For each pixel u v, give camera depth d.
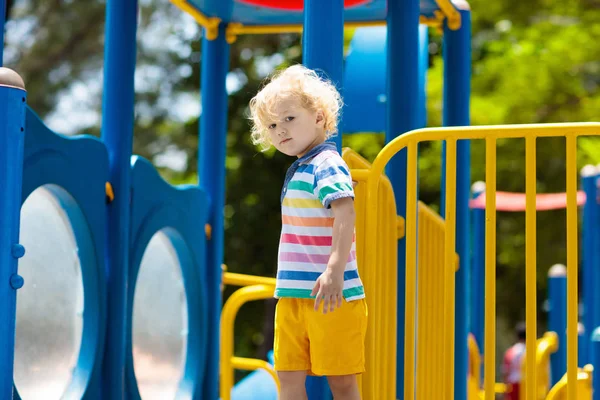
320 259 3.13
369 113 7.16
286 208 3.21
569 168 3.35
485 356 3.39
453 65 6.08
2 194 2.94
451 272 3.49
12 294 2.96
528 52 14.65
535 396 3.32
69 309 4.07
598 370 4.45
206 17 6.16
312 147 3.26
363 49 7.30
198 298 5.50
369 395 3.54
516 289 17.09
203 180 6.05
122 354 4.37
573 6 15.10
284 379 3.22
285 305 3.21
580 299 15.91
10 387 2.94
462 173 5.83
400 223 4.73
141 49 19.61
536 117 14.73
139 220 4.74
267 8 6.02
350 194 3.00
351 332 3.13
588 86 15.84
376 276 3.86
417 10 4.91
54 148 3.88
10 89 2.97
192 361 5.41
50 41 19.44
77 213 4.10
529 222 3.37
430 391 5.34
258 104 3.25
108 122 4.61
